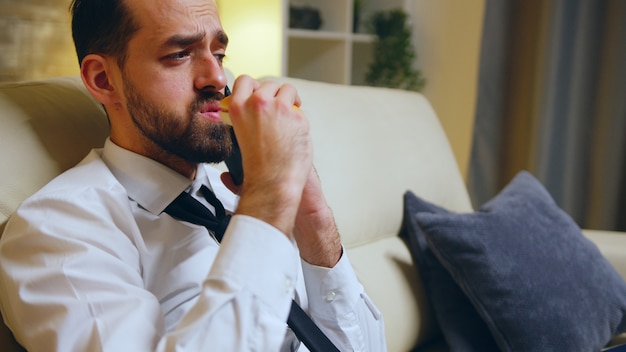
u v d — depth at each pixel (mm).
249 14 2551
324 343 915
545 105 2490
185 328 722
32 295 791
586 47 2395
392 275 1519
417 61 3189
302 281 1135
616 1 2326
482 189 2699
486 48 2635
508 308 1386
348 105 1663
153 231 953
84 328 757
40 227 827
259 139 804
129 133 955
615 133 2352
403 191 1686
